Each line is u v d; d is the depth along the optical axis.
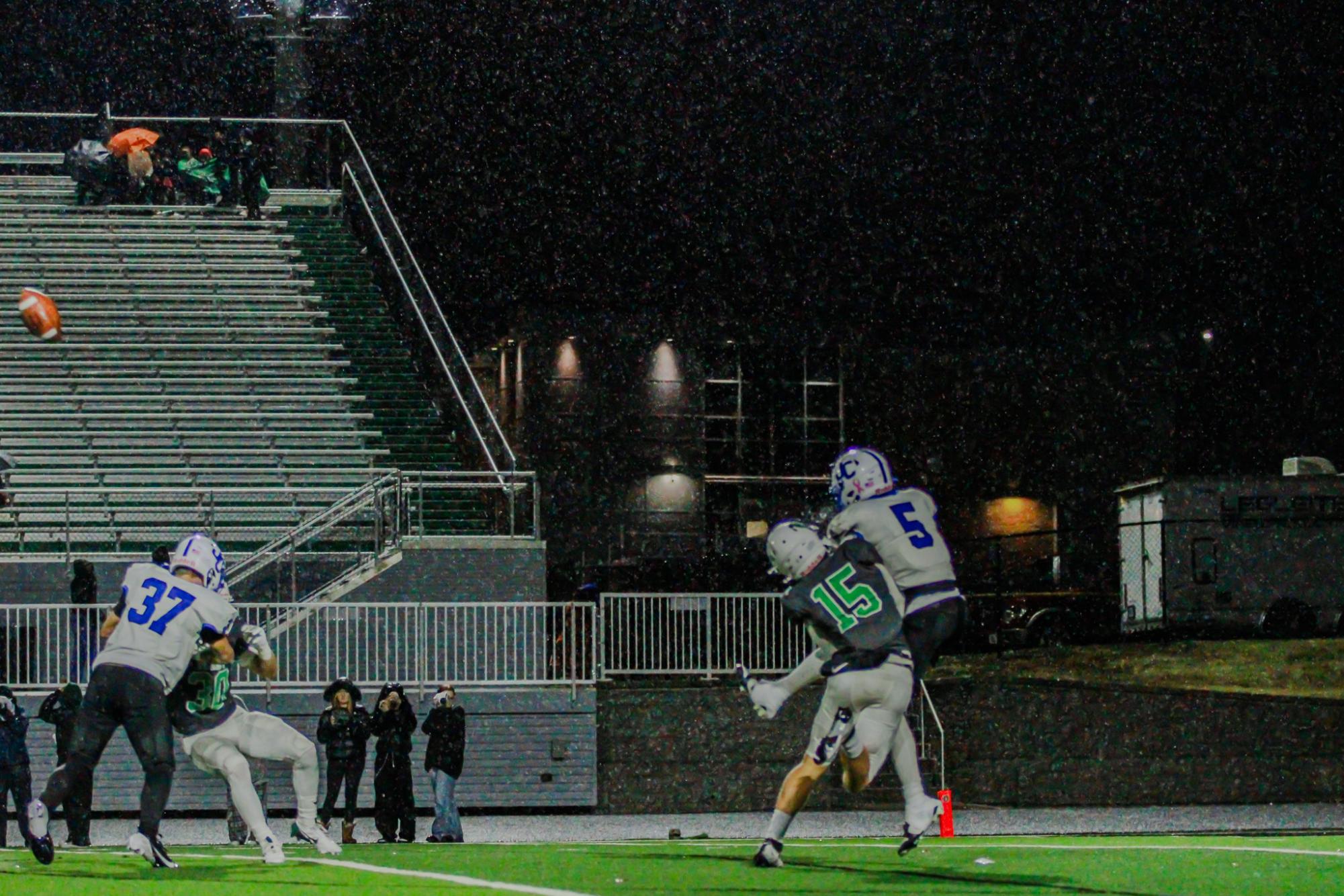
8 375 51.31
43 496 45.44
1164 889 14.68
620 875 16.38
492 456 46.22
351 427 50.75
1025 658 48.47
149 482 47.06
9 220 59.94
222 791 38.28
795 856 18.98
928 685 41.53
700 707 40.44
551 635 40.75
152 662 17.44
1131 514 54.91
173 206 62.59
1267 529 52.31
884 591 16.88
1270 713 42.66
